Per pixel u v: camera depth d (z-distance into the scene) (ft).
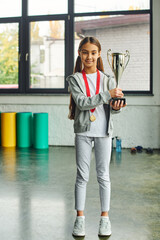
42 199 10.00
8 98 21.44
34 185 11.54
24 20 21.24
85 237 7.32
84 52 7.32
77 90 7.35
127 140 20.07
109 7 20.25
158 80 19.63
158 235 7.45
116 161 15.78
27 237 7.34
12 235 7.45
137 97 19.76
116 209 9.15
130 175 13.03
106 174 7.50
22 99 21.29
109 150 7.48
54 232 7.61
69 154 17.72
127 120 20.01
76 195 7.51
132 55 20.02
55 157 16.79
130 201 9.86
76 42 20.76
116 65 7.04
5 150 18.83
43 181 12.07
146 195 10.46
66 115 20.80
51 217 8.54
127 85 20.15
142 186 11.47
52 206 9.38
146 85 19.93
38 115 19.43
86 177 7.50
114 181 12.11
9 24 21.47
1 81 21.79
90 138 7.43
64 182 11.94
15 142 20.40
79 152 7.45
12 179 12.35
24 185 11.54
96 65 7.98
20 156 16.96
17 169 13.98
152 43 19.63
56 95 20.77
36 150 18.93
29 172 13.46
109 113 7.36
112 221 8.27
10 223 8.14
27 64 21.34
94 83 7.47
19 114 19.86
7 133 20.12
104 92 7.00
